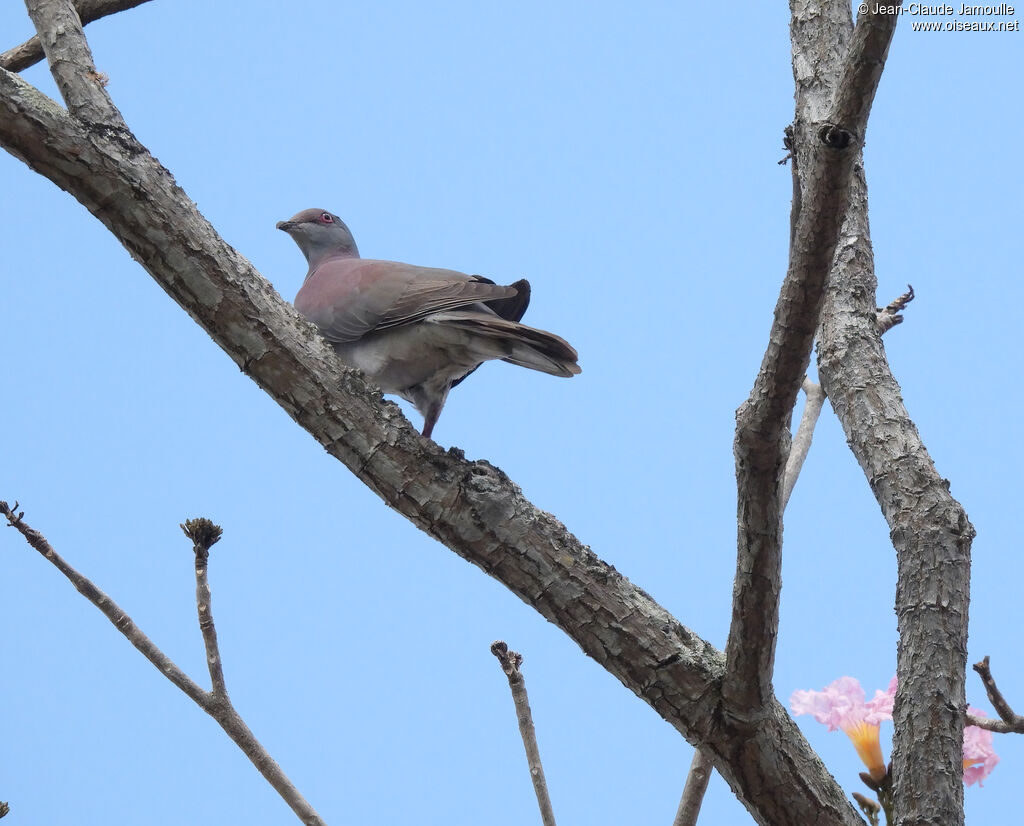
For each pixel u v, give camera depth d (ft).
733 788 28.14
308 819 25.99
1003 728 26.27
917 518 27.73
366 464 28.02
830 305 32.14
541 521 28.25
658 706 27.68
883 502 28.60
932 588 26.78
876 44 20.63
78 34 28.32
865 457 29.50
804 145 33.09
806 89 34.01
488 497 27.84
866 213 33.96
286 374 27.81
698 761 28.25
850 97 21.21
